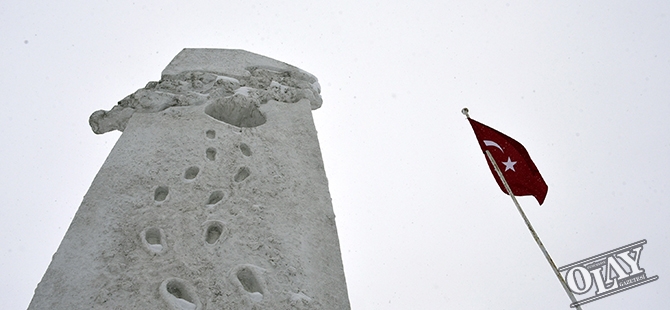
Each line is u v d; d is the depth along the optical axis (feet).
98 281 11.88
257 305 11.66
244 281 12.69
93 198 14.19
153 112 18.22
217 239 13.47
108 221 13.50
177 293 12.13
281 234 13.89
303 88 21.61
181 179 15.05
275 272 12.71
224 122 19.49
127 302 11.44
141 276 12.03
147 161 15.61
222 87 19.84
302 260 13.38
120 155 15.84
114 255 12.53
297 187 15.84
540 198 21.31
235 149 16.67
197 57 21.91
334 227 15.05
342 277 13.62
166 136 16.85
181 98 18.84
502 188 21.17
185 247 12.87
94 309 11.28
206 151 16.43
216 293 11.82
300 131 18.51
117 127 19.01
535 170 21.58
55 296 11.57
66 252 12.60
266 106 19.54
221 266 12.51
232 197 14.67
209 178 15.21
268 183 15.55
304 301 12.14
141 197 14.30
